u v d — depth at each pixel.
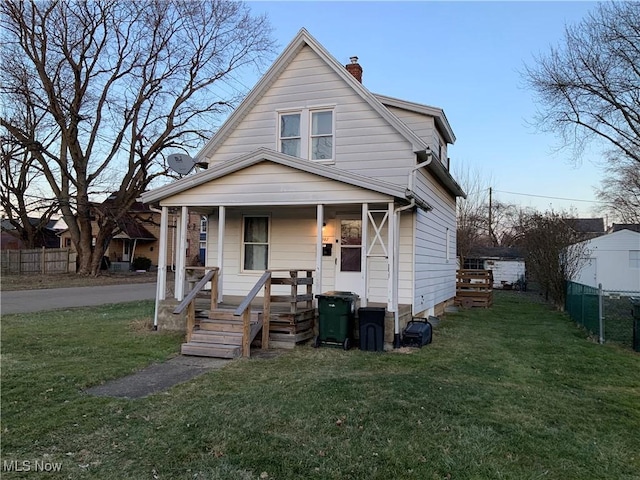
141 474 3.31
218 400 4.99
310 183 8.83
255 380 5.87
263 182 9.12
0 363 6.50
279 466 3.47
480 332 10.32
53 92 22.84
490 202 39.59
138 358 6.99
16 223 29.08
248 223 11.71
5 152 23.75
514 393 5.48
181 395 5.18
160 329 9.48
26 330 9.33
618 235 25.41
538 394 5.50
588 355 7.89
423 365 6.84
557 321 12.59
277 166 9.05
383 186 8.26
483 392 5.45
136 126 25.17
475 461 3.62
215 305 8.73
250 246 11.70
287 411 4.62
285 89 11.41
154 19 23.39
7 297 16.38
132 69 24.20
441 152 13.63
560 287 15.58
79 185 24.95
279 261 11.33
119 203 25.81
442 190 14.29
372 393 5.24
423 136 11.88
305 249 11.15
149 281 25.27
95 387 5.47
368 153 10.50
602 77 18.41
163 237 9.88
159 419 4.39
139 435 4.00
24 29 21.69
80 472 3.33
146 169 25.38
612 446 4.02
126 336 8.80
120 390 5.36
